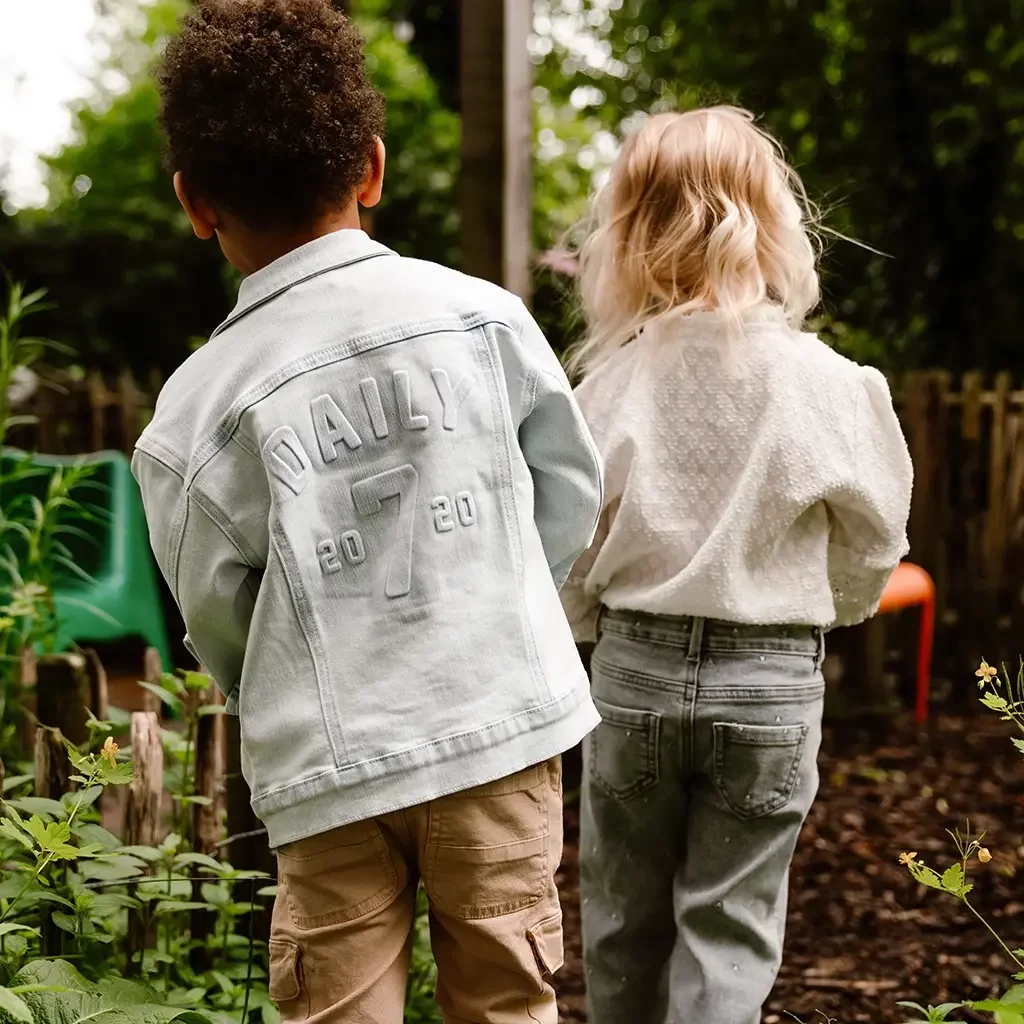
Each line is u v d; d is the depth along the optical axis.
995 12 7.20
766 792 2.00
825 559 2.04
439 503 1.54
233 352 1.62
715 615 1.97
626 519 2.03
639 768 2.05
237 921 2.49
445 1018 1.62
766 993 1.99
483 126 3.95
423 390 1.56
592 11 9.41
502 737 1.51
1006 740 4.75
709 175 2.12
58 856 1.78
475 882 1.54
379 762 1.48
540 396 1.65
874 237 7.80
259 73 1.58
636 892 2.13
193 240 9.70
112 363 9.56
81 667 2.53
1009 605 5.45
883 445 2.06
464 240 4.02
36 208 13.42
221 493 1.56
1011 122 7.28
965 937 3.07
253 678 1.53
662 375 2.06
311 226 1.64
